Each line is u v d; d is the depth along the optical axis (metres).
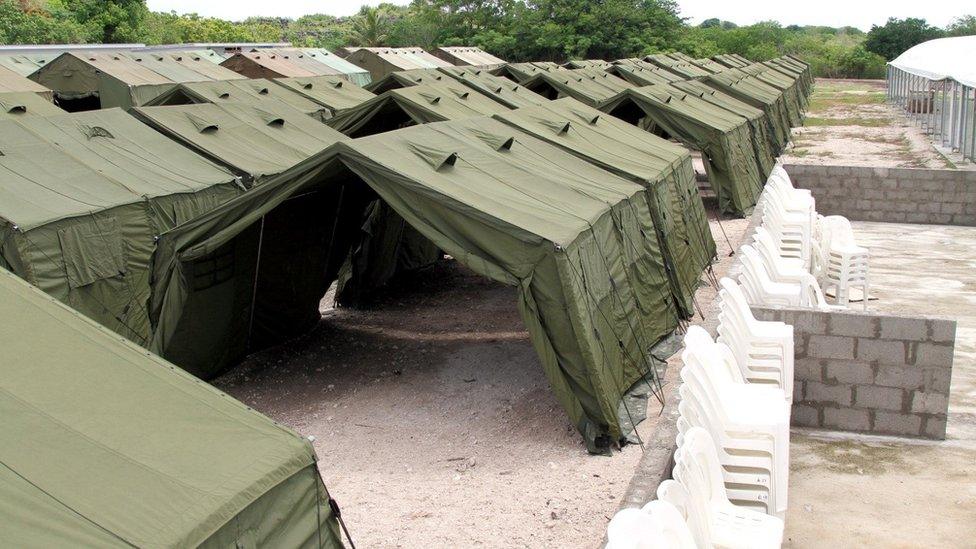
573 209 9.58
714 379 5.72
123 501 4.34
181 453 4.86
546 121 14.41
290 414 9.40
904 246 14.73
